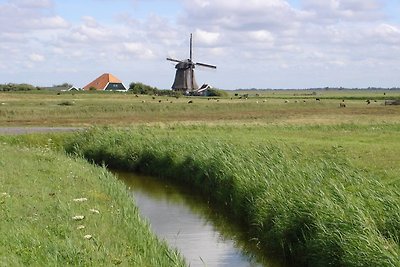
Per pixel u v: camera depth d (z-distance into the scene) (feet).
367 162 80.18
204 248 51.08
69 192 57.11
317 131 137.18
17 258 33.78
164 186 83.56
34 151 91.86
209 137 108.68
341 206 44.75
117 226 45.21
